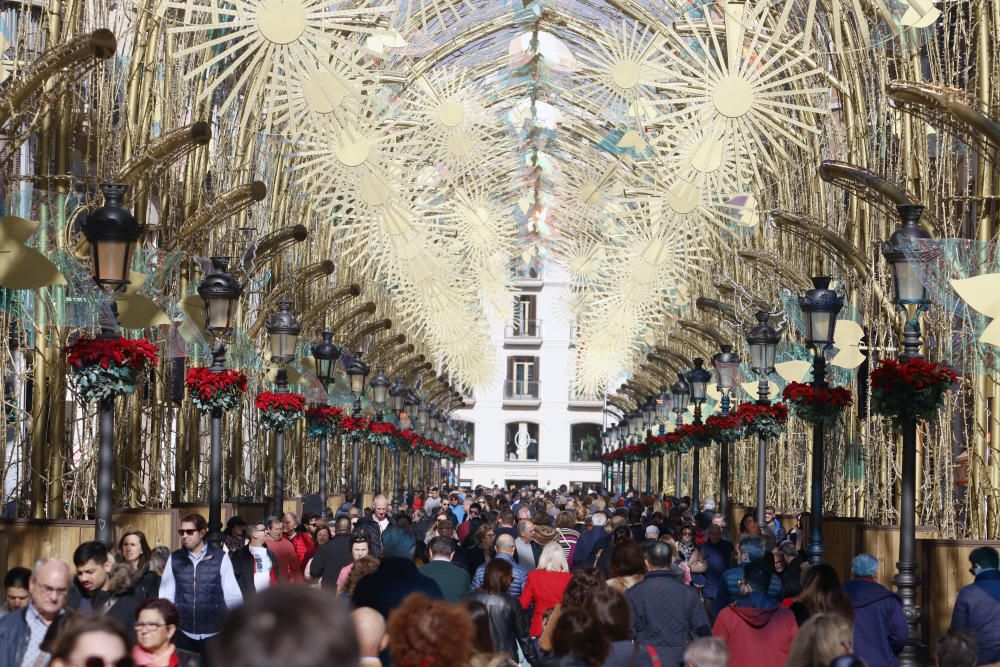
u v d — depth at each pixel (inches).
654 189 1235.9
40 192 598.5
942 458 689.0
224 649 114.0
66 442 673.6
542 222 2117.4
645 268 1369.3
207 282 693.9
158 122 833.5
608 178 1702.8
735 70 747.4
